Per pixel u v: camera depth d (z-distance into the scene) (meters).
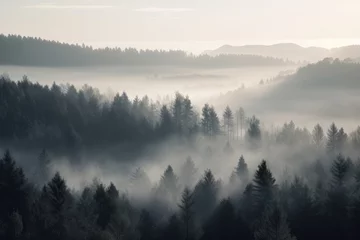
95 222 64.25
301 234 72.06
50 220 60.81
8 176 73.69
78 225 60.62
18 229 57.72
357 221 72.75
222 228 72.88
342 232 72.31
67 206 68.56
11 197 69.69
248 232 71.50
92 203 70.00
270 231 60.31
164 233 73.94
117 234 63.44
